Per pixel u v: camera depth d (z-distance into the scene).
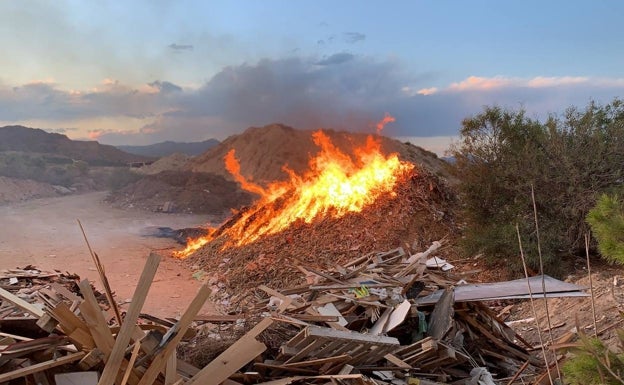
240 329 5.61
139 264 14.39
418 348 5.77
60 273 8.45
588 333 6.67
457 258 11.97
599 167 10.53
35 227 21.02
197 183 33.84
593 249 10.96
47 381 3.99
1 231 19.62
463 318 6.80
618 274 9.13
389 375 5.41
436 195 14.62
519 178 11.34
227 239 15.67
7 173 36.56
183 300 10.77
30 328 4.49
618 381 3.31
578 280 9.18
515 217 10.98
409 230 13.26
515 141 11.62
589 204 10.37
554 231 10.61
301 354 5.15
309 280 7.85
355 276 7.63
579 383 3.61
